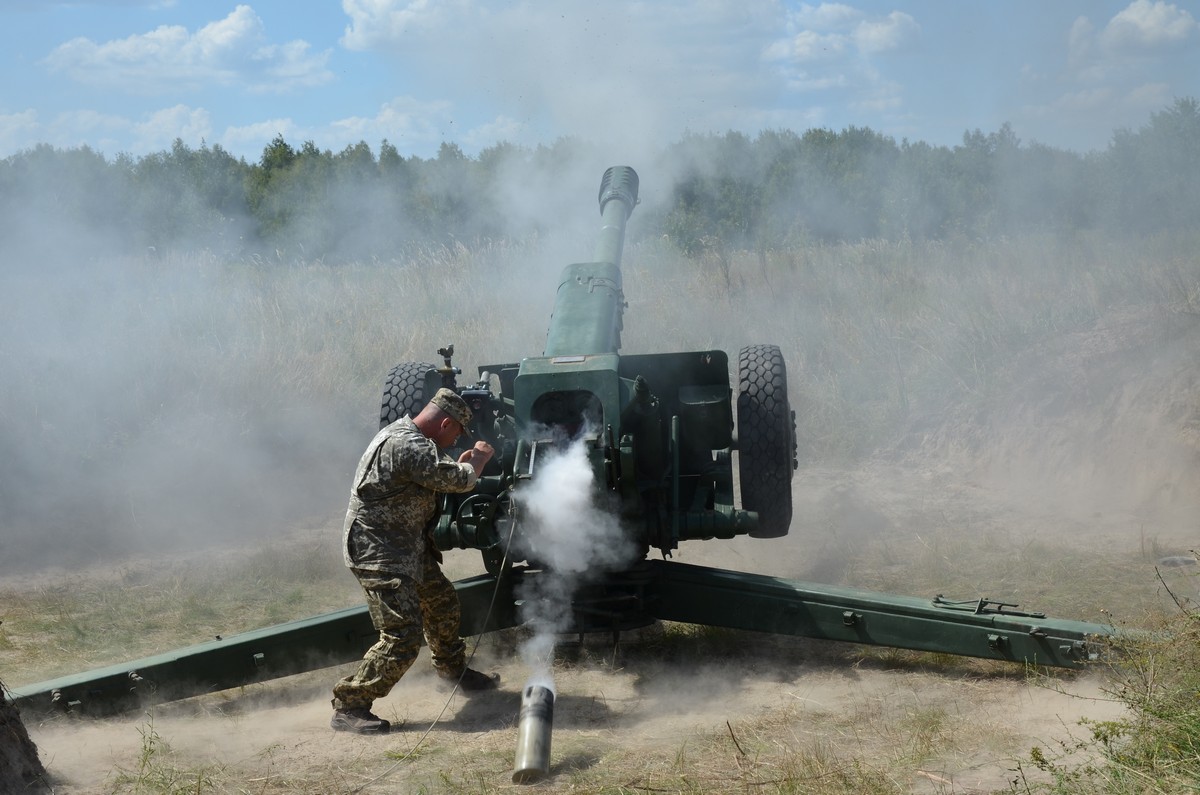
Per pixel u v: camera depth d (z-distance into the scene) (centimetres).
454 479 446
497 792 374
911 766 374
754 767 385
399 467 443
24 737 397
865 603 487
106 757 424
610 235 737
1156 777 321
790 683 485
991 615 467
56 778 400
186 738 445
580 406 523
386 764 407
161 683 475
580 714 459
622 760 399
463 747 423
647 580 524
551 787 377
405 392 617
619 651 538
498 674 512
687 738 420
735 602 514
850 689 472
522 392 508
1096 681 449
